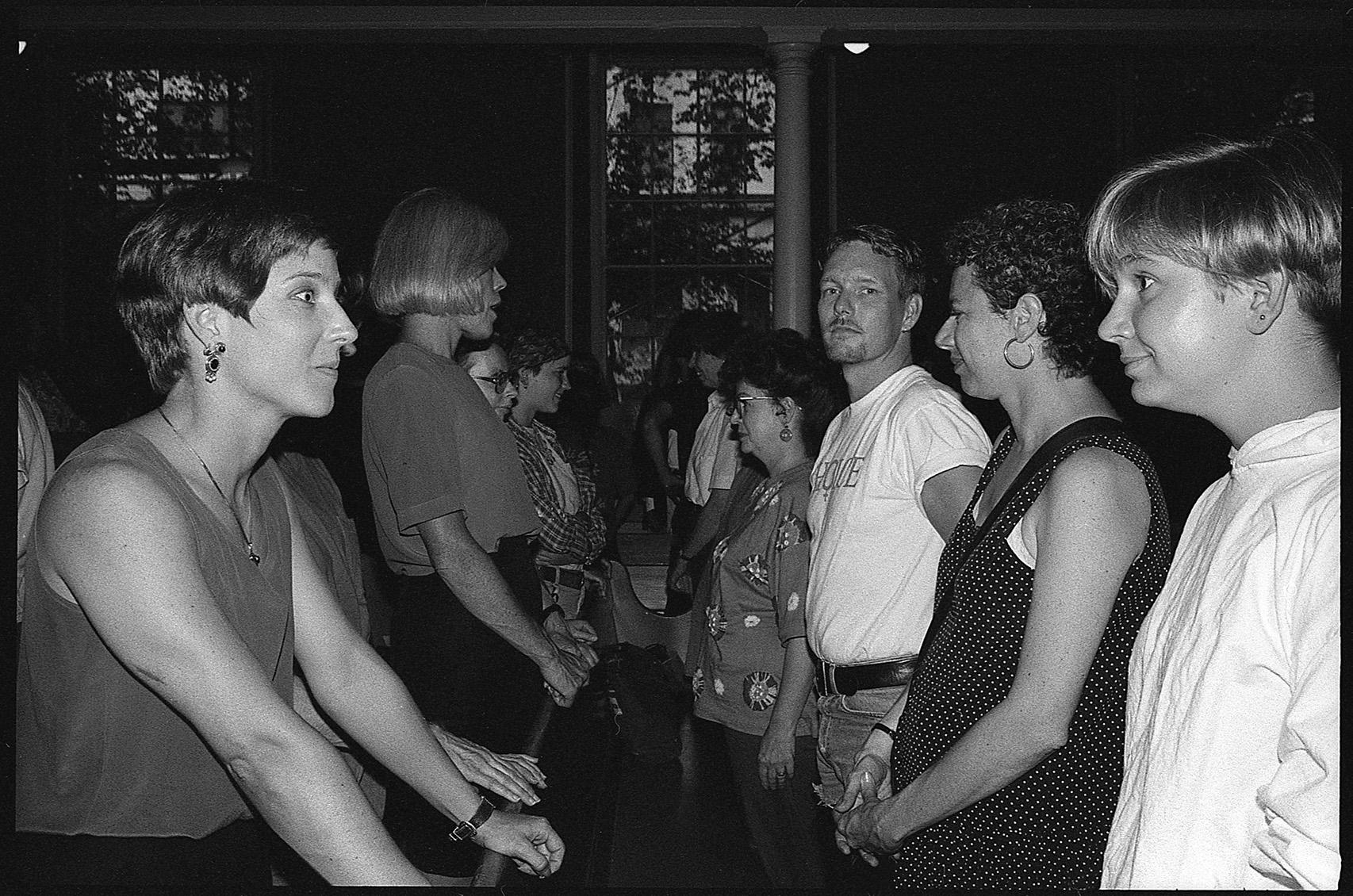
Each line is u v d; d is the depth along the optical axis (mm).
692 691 3117
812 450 2816
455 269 2670
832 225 9531
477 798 1681
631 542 6715
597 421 5941
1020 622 1606
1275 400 1141
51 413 4262
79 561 1306
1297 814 971
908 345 2404
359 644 1664
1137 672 1262
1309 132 1165
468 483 2654
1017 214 1668
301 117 9477
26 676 1430
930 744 1708
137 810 1450
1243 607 1086
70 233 9164
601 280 9766
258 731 1308
